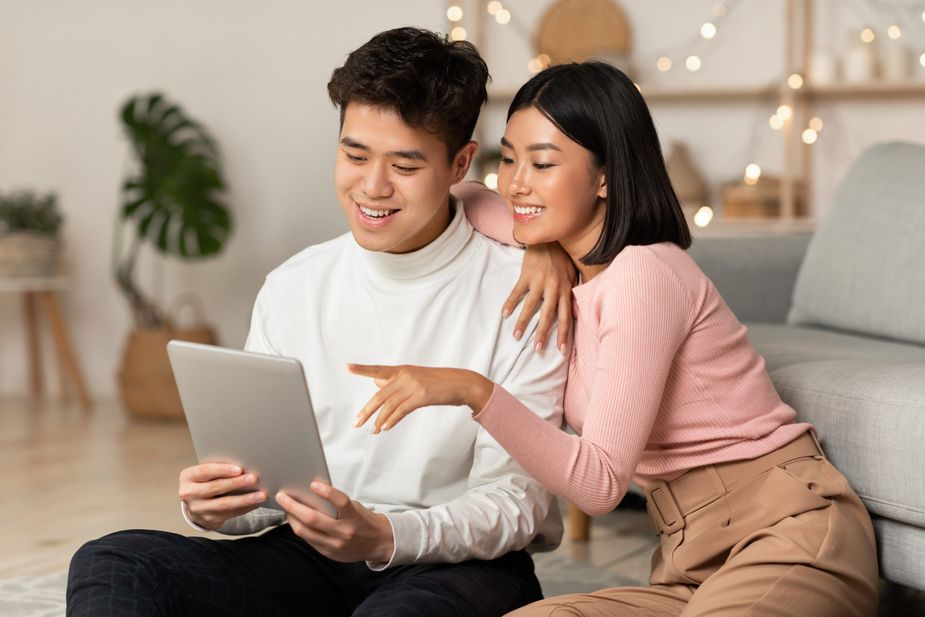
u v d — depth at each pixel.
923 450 1.57
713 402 1.44
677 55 4.47
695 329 1.42
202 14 4.70
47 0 4.83
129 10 4.76
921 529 1.61
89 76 4.81
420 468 1.46
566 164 1.42
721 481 1.45
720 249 2.88
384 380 1.25
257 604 1.39
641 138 1.43
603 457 1.32
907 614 1.99
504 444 1.29
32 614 2.07
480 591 1.35
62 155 4.86
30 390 4.91
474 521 1.36
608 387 1.35
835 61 4.18
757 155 4.39
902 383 1.66
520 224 1.46
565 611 1.33
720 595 1.33
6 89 4.89
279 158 4.68
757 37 4.37
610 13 4.51
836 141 4.30
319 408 1.51
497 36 4.72
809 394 1.78
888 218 2.51
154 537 1.36
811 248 2.73
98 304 4.87
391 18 4.56
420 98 1.34
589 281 1.46
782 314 2.88
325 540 1.28
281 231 4.70
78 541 2.60
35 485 3.17
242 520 1.53
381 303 1.50
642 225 1.43
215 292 4.76
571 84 1.42
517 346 1.49
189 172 4.25
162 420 4.27
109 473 3.32
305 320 1.54
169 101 4.74
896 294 2.42
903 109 4.21
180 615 1.32
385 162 1.37
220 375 1.27
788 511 1.40
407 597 1.28
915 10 4.16
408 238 1.44
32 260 4.48
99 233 4.84
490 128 4.71
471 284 1.51
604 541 2.57
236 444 1.31
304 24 4.62
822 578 1.34
